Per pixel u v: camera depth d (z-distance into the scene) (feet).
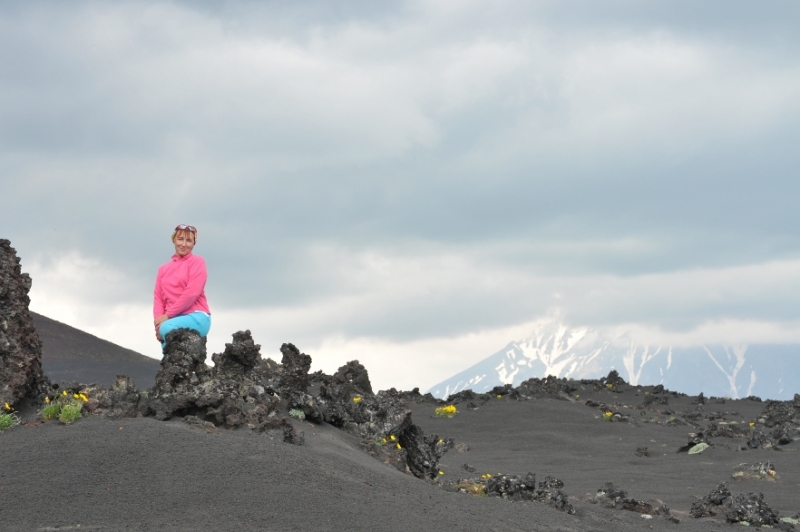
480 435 114.11
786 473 85.35
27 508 35.37
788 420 122.31
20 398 48.08
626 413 131.03
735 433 112.98
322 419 58.49
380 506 39.70
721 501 63.41
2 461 39.83
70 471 38.55
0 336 48.42
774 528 58.54
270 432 48.57
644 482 80.02
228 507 36.47
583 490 73.46
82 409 46.65
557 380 156.25
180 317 50.49
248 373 56.75
